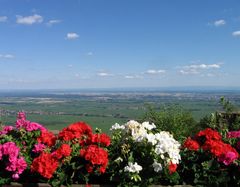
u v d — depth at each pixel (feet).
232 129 31.40
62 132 16.94
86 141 16.58
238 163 15.46
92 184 15.08
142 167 15.08
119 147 16.22
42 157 14.73
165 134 15.43
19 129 17.92
